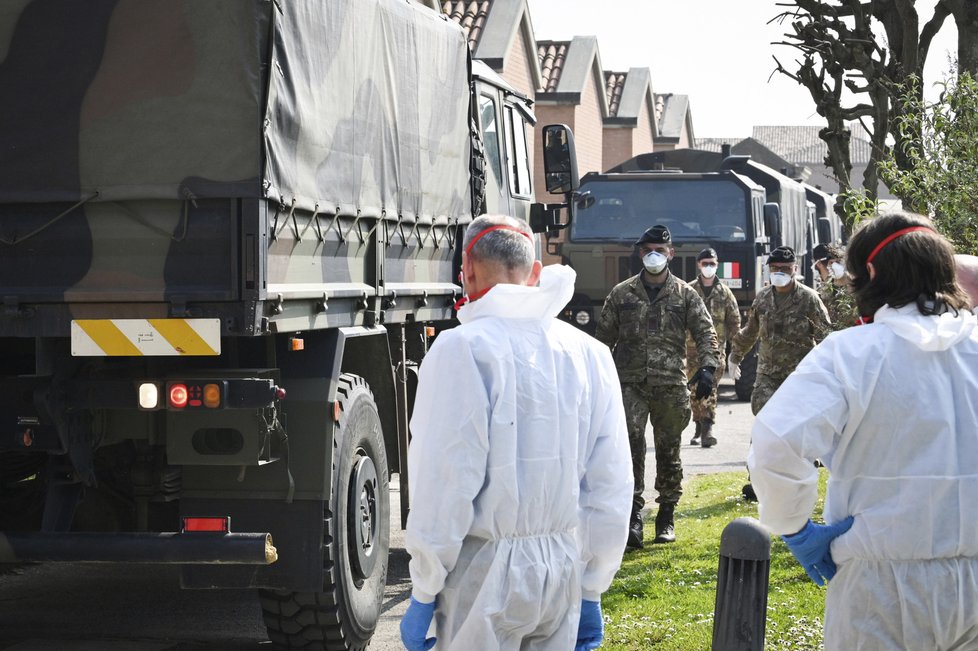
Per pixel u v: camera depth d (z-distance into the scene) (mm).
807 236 37719
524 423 4754
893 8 14156
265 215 7246
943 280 4625
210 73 7227
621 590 10086
